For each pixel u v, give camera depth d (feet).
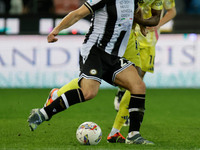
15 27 155.53
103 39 59.47
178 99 132.16
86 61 59.16
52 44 153.28
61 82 152.97
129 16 59.88
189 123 89.20
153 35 80.18
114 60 59.82
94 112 105.81
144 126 83.92
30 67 154.10
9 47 154.71
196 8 182.70
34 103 117.39
